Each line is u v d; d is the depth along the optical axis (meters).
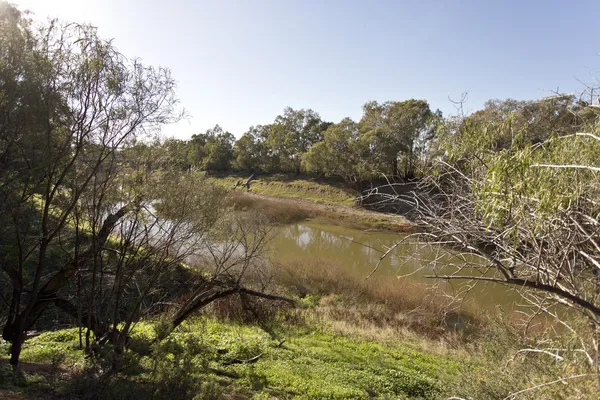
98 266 7.84
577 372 4.99
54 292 6.97
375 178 41.75
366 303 17.45
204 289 10.72
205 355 9.61
